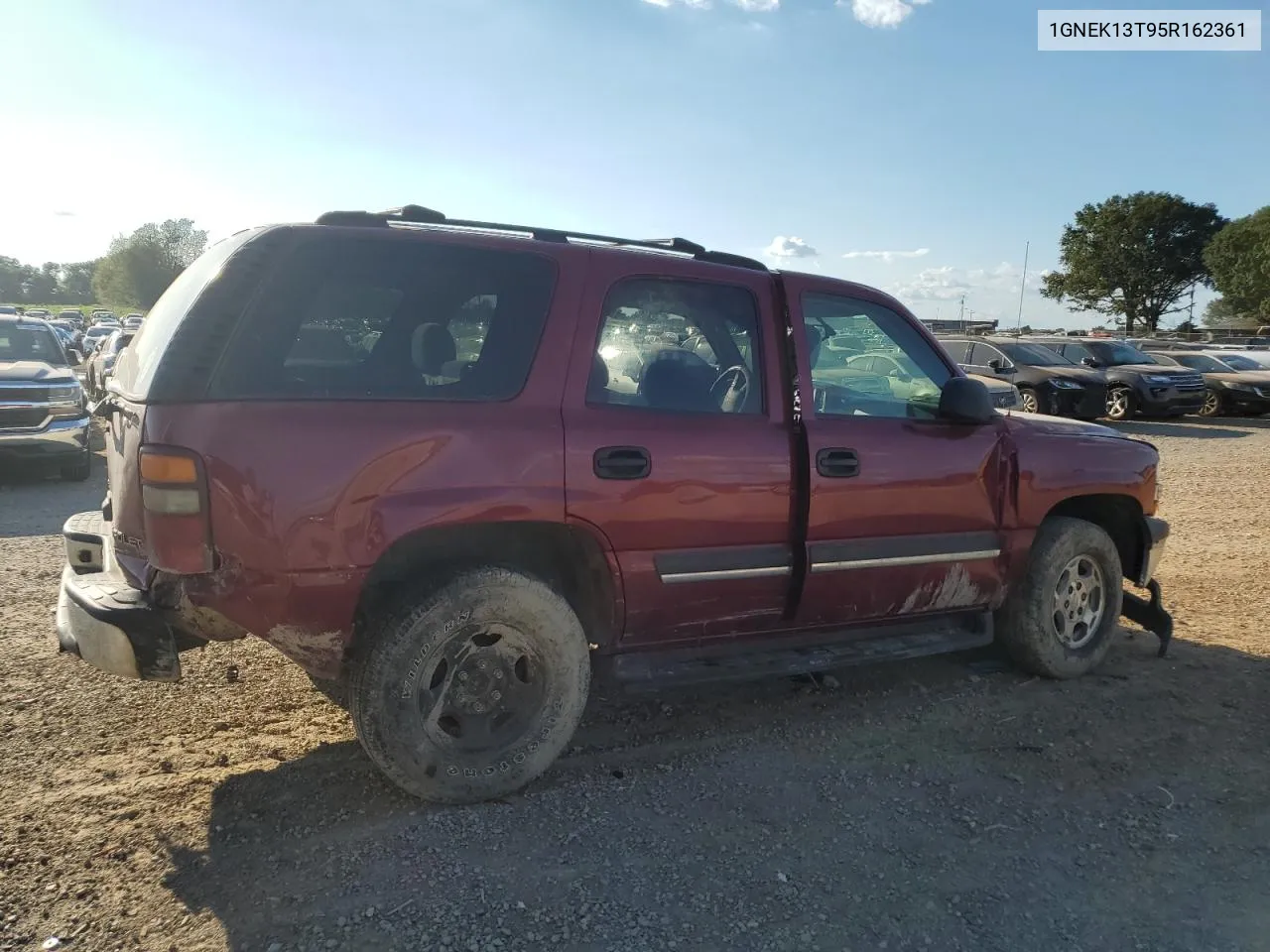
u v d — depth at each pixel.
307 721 3.95
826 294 4.10
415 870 2.90
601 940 2.59
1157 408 19.36
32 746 3.65
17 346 11.12
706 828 3.21
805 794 3.46
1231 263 57.41
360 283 3.21
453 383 3.26
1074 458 4.62
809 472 3.79
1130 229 62.22
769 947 2.59
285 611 2.97
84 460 10.45
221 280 3.03
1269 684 4.70
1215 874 3.03
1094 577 4.82
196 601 2.94
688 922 2.69
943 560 4.20
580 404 3.41
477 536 3.35
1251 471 12.55
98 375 14.48
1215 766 3.79
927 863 3.04
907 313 4.40
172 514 2.85
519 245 3.46
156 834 3.06
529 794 3.41
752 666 3.86
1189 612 6.01
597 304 3.50
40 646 4.74
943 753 3.85
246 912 2.67
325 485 2.95
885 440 4.02
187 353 2.93
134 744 3.70
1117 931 2.72
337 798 3.32
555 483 3.28
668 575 3.54
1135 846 3.18
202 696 4.17
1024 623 4.59
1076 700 4.46
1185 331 54.47
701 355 3.76
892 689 4.54
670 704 4.27
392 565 3.20
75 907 2.67
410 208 3.56
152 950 2.50
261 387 2.98
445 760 3.24
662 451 3.49
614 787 3.48
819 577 3.88
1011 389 13.06
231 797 3.30
